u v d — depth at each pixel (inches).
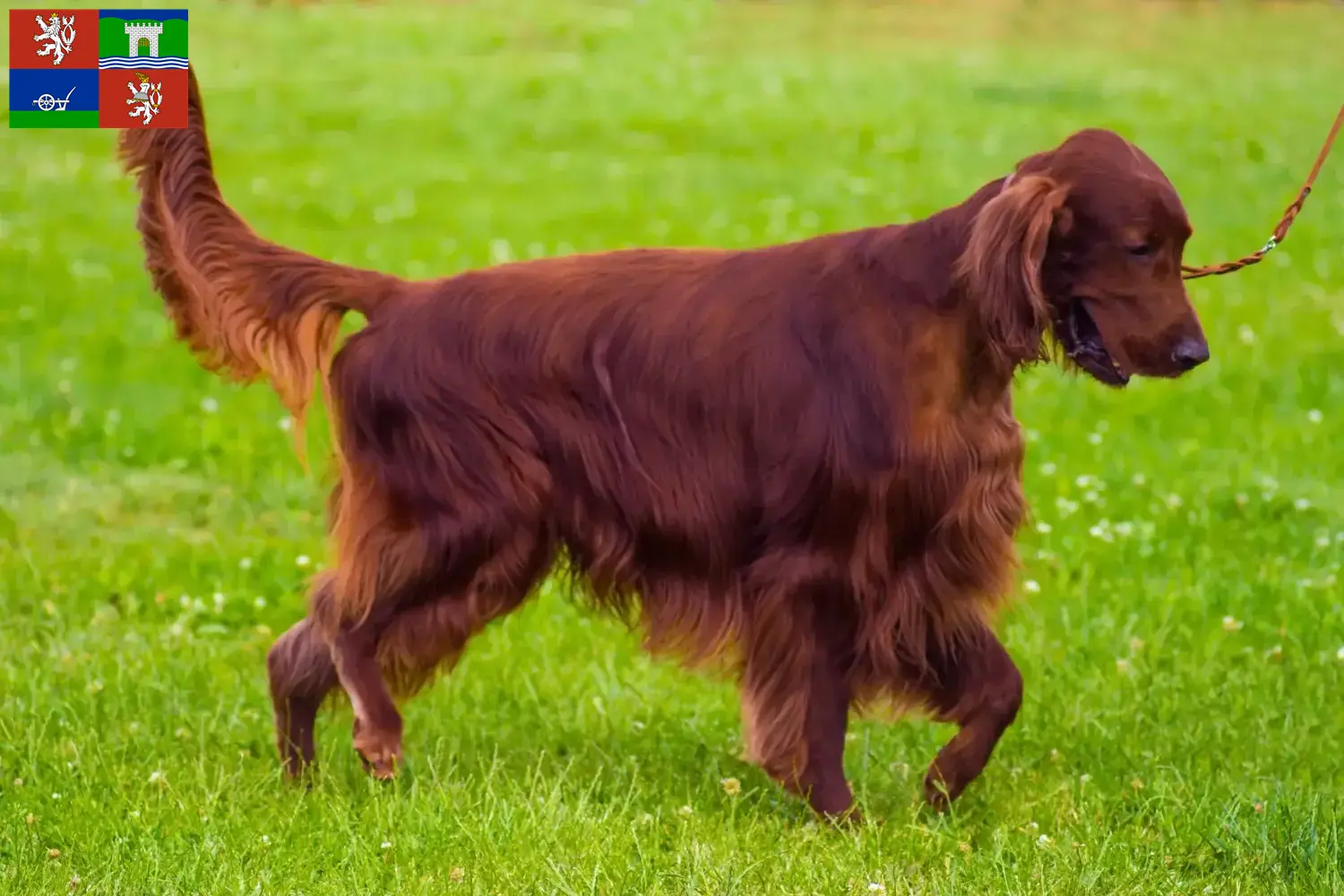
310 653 316.2
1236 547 479.5
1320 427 611.5
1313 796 297.4
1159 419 621.3
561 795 304.2
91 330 741.3
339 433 309.1
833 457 289.9
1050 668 381.4
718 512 298.7
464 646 309.9
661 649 309.9
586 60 1594.5
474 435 301.1
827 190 1098.7
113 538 495.8
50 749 324.8
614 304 303.1
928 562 293.4
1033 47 1692.9
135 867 264.8
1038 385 668.1
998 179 290.2
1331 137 331.3
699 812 300.7
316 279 312.2
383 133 1278.3
